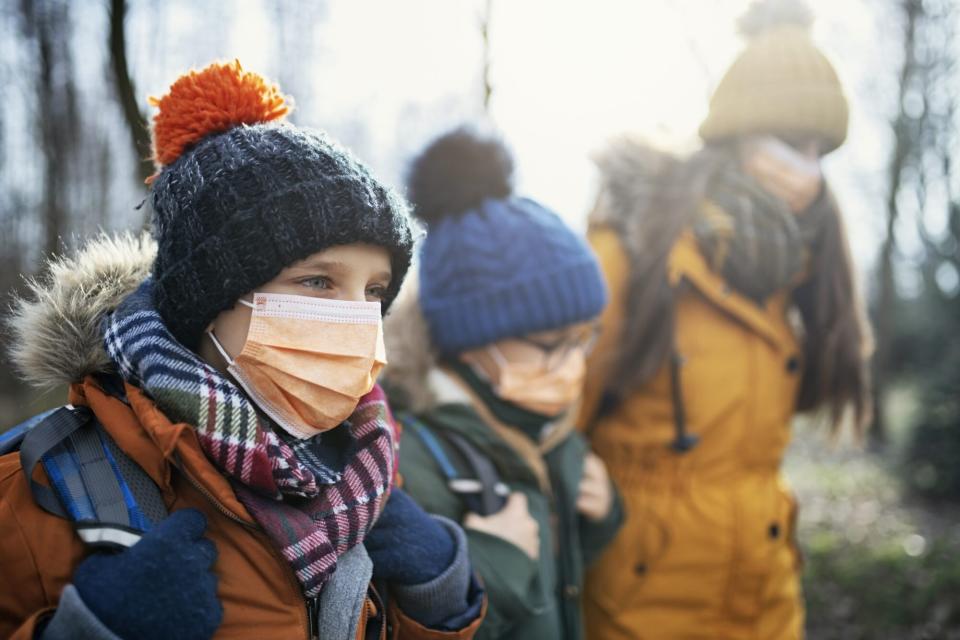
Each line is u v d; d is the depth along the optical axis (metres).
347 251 1.08
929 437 6.90
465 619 1.26
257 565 1.04
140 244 1.33
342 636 1.06
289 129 1.10
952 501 6.72
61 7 3.51
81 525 0.96
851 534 5.66
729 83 2.32
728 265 2.16
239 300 1.09
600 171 2.40
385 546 1.24
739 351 2.23
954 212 10.59
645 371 2.15
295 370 1.08
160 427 0.98
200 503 1.04
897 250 11.70
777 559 2.24
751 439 2.25
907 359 11.70
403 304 1.93
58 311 1.09
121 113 2.16
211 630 0.96
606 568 2.19
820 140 2.34
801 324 2.48
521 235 1.85
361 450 1.15
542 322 1.82
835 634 3.93
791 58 2.26
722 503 2.17
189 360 1.02
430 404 1.81
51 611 0.94
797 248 2.21
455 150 1.95
